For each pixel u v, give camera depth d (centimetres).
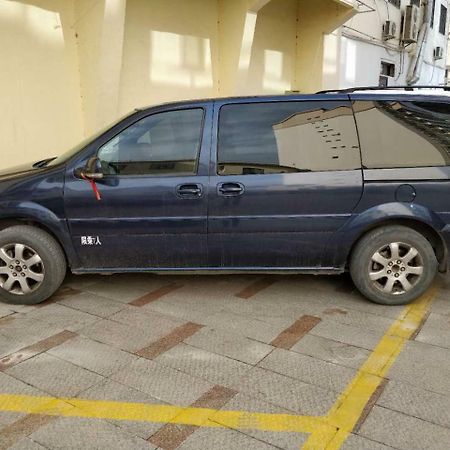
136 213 352
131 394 257
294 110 355
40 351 302
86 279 432
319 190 345
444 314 355
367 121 354
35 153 637
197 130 354
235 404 247
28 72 612
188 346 309
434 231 356
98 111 662
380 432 225
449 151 352
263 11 1009
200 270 367
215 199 347
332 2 1044
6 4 577
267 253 359
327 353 298
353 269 364
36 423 233
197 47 853
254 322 343
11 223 372
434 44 1828
